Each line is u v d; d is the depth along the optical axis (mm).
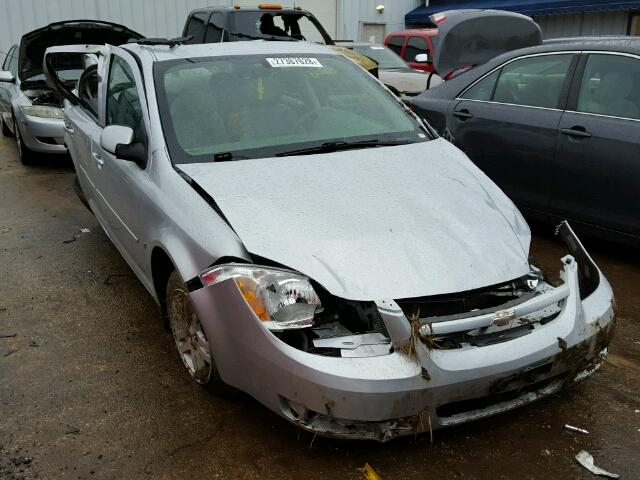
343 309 2541
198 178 3104
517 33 6191
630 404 3035
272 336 2459
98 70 4648
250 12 8672
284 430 2871
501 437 2803
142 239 3463
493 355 2447
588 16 16422
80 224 5879
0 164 8531
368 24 17484
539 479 2557
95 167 4375
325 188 3051
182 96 3607
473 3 17875
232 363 2670
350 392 2316
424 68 11711
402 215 2889
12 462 2678
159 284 3463
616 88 4562
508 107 5203
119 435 2852
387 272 2580
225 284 2596
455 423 2500
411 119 3971
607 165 4488
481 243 2814
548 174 4906
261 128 3557
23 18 12930
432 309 2559
